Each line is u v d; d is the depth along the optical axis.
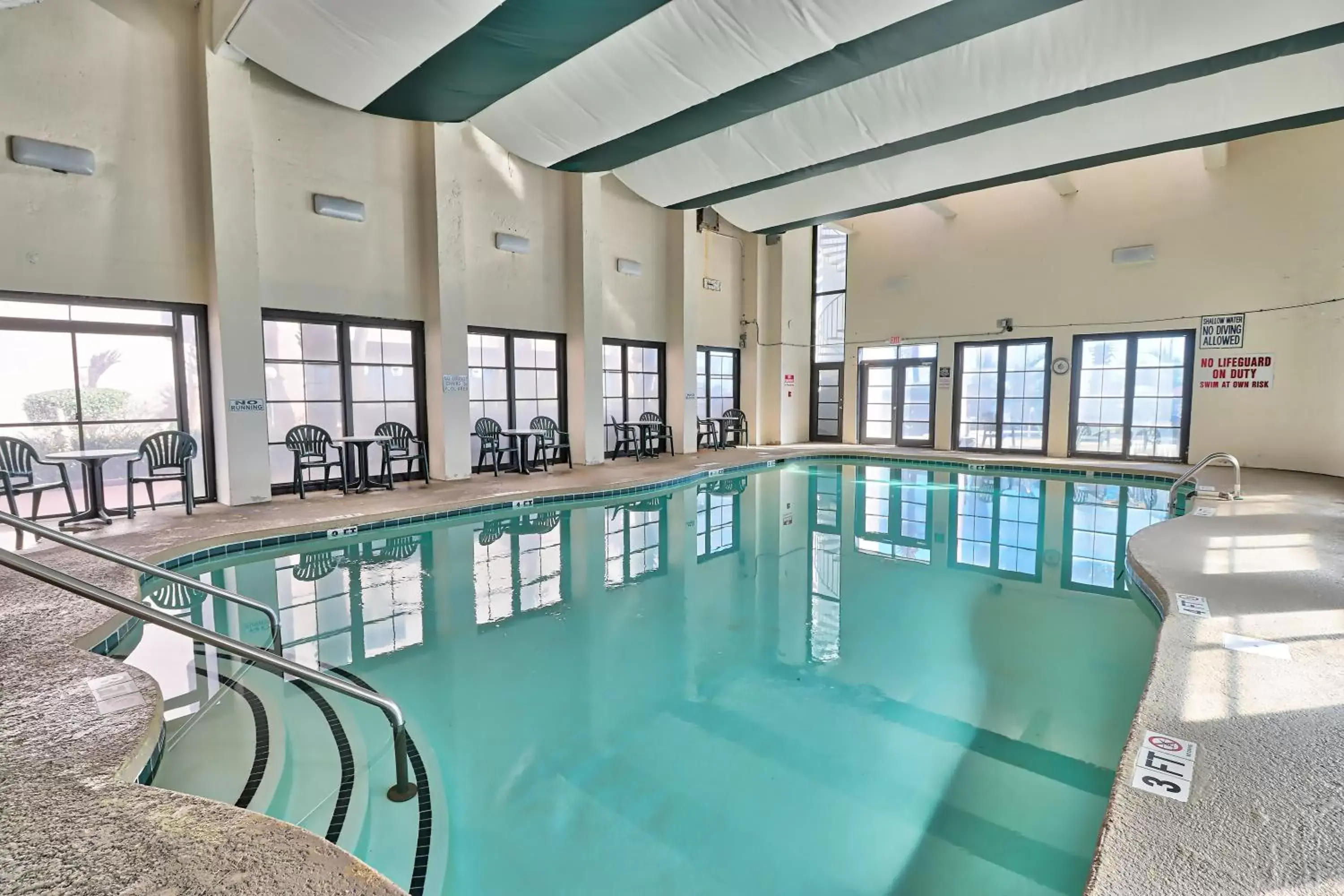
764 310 12.35
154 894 1.23
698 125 6.39
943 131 6.50
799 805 2.18
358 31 4.90
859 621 3.84
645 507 7.03
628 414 10.36
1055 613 3.94
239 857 1.36
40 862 1.33
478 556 5.15
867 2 4.63
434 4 4.57
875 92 5.98
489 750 2.50
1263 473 8.12
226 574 4.50
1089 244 9.83
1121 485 8.29
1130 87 5.61
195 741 2.44
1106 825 1.57
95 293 5.37
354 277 7.00
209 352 6.04
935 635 3.62
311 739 2.50
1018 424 10.70
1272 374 8.43
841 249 12.60
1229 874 1.40
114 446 5.75
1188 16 4.72
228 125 5.79
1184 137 6.44
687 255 10.55
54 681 2.30
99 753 1.82
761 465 10.05
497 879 1.83
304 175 6.59
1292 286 8.22
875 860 1.93
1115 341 9.76
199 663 3.09
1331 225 7.86
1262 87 5.59
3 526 5.16
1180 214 9.06
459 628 3.70
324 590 4.27
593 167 7.45
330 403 7.11
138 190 5.54
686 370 10.66
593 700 2.90
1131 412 9.68
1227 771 1.78
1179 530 4.86
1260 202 8.44
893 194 8.16
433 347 7.53
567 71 5.67
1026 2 4.58
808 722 2.73
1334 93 5.54
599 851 1.95
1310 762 1.82
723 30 5.00
